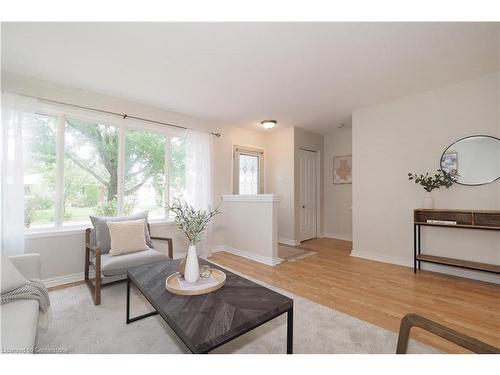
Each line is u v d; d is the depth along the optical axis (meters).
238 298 1.47
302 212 5.09
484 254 2.74
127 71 2.55
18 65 2.41
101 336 1.72
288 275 3.00
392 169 3.45
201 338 1.08
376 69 2.54
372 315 2.02
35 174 2.69
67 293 2.46
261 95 3.21
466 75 2.71
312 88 3.00
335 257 3.82
